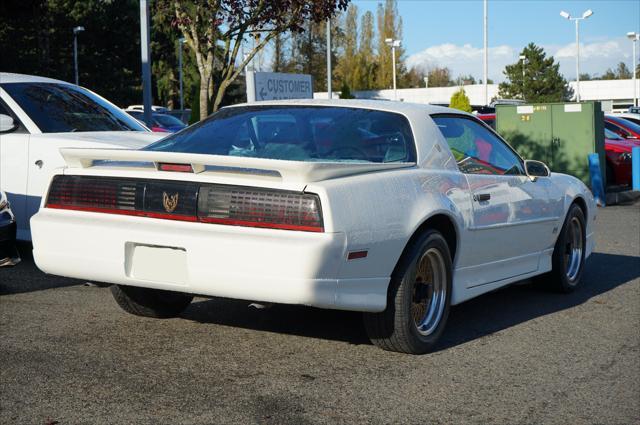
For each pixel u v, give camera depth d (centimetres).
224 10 1352
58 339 477
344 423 357
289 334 500
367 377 421
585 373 442
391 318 443
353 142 464
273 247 387
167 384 402
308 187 391
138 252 424
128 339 481
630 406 391
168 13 1403
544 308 604
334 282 397
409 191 443
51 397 380
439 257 470
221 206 402
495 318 568
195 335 493
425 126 491
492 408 382
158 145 494
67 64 5272
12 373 413
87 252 434
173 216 414
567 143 1502
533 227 584
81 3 5100
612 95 7644
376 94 7156
